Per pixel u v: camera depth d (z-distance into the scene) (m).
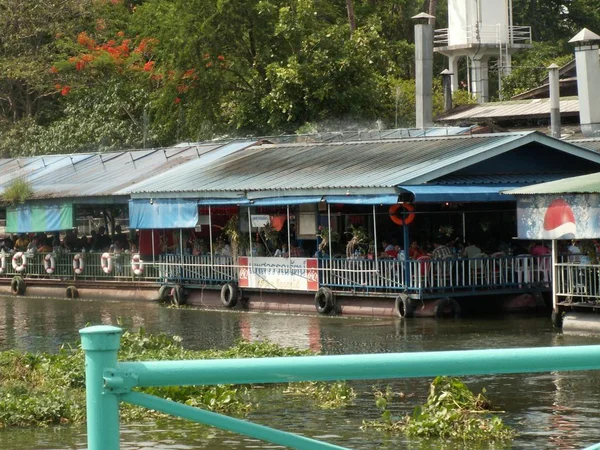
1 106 65.62
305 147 39.53
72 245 45.72
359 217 34.56
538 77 60.12
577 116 48.09
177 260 38.50
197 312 35.34
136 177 41.44
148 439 14.50
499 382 18.98
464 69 74.50
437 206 33.81
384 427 15.27
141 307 37.75
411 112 52.97
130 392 4.49
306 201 32.47
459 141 34.56
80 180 43.91
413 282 31.06
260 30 51.78
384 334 27.55
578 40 41.38
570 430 14.81
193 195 36.31
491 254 33.19
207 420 4.65
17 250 47.00
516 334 26.64
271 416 16.39
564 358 4.61
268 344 21.48
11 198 43.59
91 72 59.53
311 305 33.97
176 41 51.38
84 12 62.88
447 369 4.55
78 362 20.08
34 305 39.81
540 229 27.28
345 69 50.38
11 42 62.72
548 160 34.56
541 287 32.47
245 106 52.03
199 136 52.81
